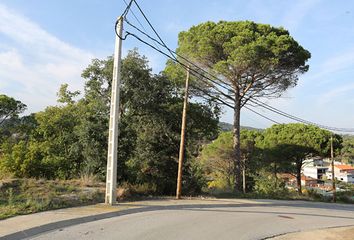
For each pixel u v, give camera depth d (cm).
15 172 1966
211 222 1218
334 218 1664
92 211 1198
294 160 4078
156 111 2047
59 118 2506
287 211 1786
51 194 1369
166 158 2062
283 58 2453
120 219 1146
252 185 4294
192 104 2262
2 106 3638
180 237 936
